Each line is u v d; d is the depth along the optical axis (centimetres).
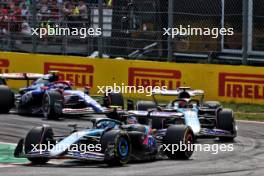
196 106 5294
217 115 5278
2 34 8969
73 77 8219
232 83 7388
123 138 3850
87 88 6231
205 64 7506
